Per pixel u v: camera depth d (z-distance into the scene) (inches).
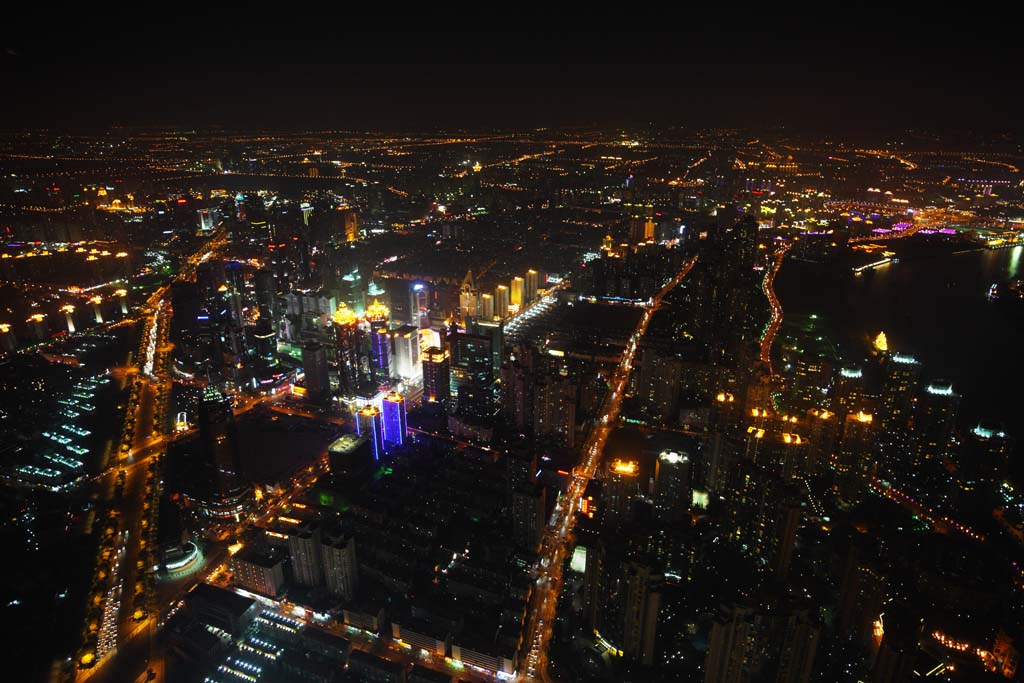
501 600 7263.8
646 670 6589.6
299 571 7628.0
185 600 7317.9
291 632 7027.6
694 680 6451.8
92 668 6560.0
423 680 6412.4
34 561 7785.4
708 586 7554.1
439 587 7613.2
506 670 6545.3
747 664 6043.3
